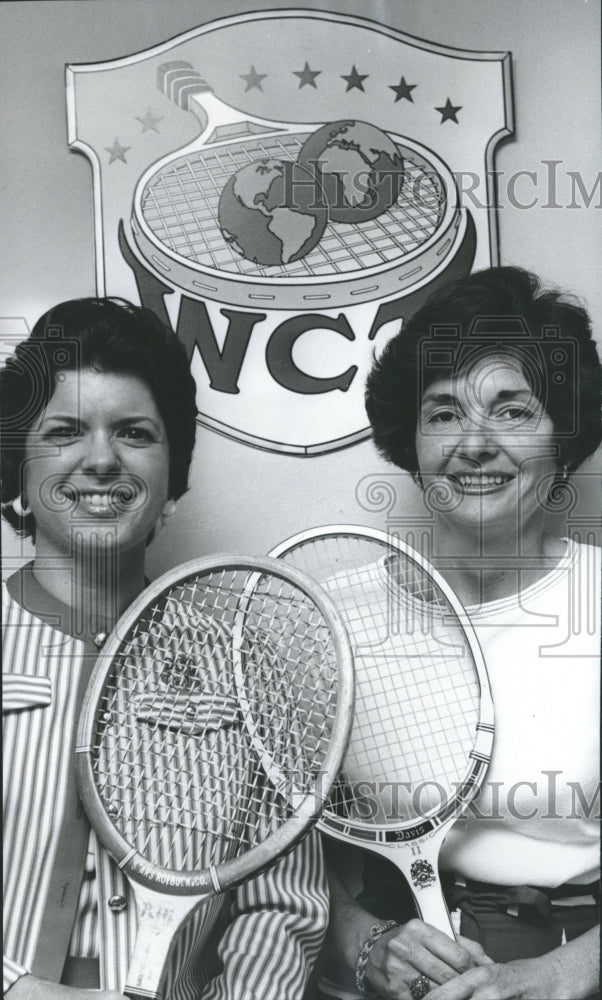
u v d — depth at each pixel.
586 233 1.52
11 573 1.47
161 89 1.53
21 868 1.38
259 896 1.37
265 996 1.31
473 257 1.52
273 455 1.53
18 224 1.52
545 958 1.37
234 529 1.52
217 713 1.38
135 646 1.39
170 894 1.26
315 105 1.53
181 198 1.54
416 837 1.38
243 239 1.54
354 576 1.49
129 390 1.46
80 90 1.53
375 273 1.53
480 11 1.53
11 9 1.53
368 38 1.53
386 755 1.44
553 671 1.48
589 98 1.53
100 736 1.38
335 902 1.43
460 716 1.45
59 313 1.47
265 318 1.54
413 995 1.33
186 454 1.51
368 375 1.52
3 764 1.40
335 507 1.52
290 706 1.38
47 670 1.44
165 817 1.35
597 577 1.48
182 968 1.32
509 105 1.53
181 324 1.54
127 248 1.54
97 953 1.36
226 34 1.53
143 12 1.53
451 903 1.44
